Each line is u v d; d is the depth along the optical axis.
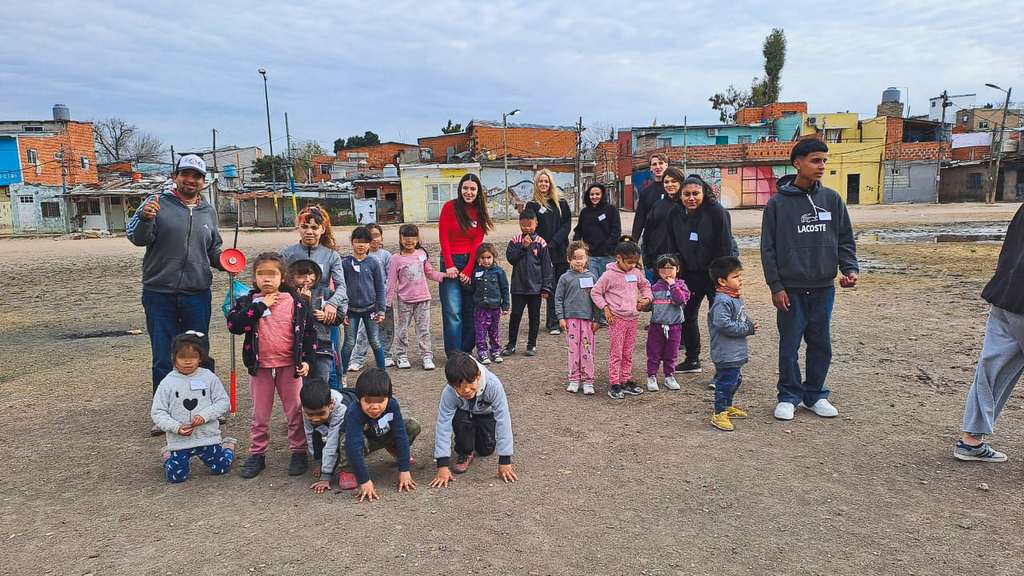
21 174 40.53
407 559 2.75
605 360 6.48
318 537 2.96
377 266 5.83
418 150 54.16
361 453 3.40
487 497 3.38
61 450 4.20
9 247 26.92
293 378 3.77
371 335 5.98
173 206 4.54
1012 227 3.52
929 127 51.41
